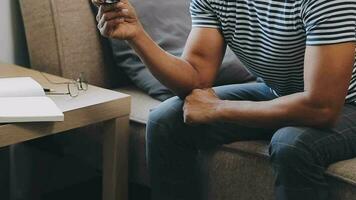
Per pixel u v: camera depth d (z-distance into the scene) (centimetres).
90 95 141
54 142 178
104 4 125
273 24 127
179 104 140
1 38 175
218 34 143
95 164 167
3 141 117
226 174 141
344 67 117
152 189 145
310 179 119
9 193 182
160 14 183
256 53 137
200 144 141
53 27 169
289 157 118
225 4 138
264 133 142
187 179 142
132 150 158
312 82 118
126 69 181
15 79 141
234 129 140
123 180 152
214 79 151
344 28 115
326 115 120
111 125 146
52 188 197
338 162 126
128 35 129
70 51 172
